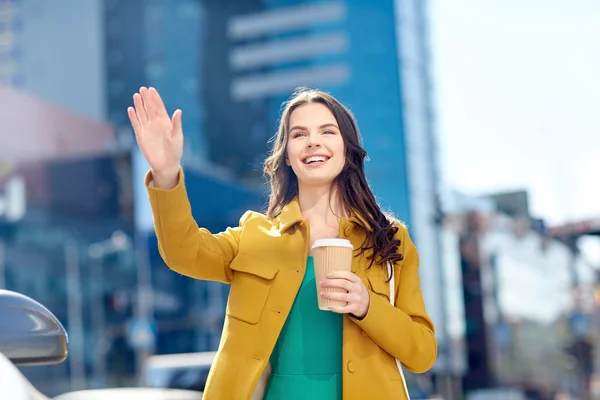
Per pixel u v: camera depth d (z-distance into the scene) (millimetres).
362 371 2086
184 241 2098
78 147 48312
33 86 51750
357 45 46094
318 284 1977
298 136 2328
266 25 49812
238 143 50312
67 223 46625
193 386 7012
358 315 2012
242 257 2199
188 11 51594
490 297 31688
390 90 44656
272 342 2098
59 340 1714
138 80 51594
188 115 50656
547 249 28094
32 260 45719
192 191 40938
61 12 51969
